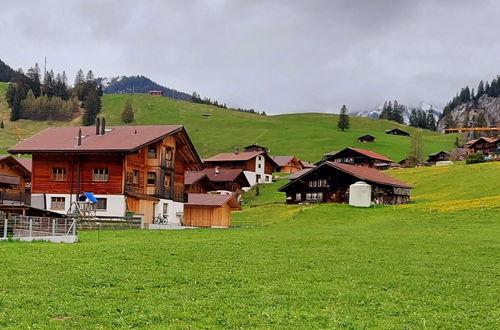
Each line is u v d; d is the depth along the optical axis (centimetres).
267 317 2069
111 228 5909
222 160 16675
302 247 4234
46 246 3812
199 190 10831
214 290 2539
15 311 2059
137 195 6912
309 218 8138
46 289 2439
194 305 2225
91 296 2350
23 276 2700
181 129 7656
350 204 9244
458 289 2703
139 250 3688
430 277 3012
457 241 4719
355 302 2372
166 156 7581
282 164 18738
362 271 3145
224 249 3934
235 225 8588
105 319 1988
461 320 2108
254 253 3778
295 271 3094
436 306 2342
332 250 4059
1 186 7044
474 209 7200
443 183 11712
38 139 7275
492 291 2670
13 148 6906
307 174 11062
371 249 4172
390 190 10350
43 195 6788
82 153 6681
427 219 6894
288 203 11400
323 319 2069
